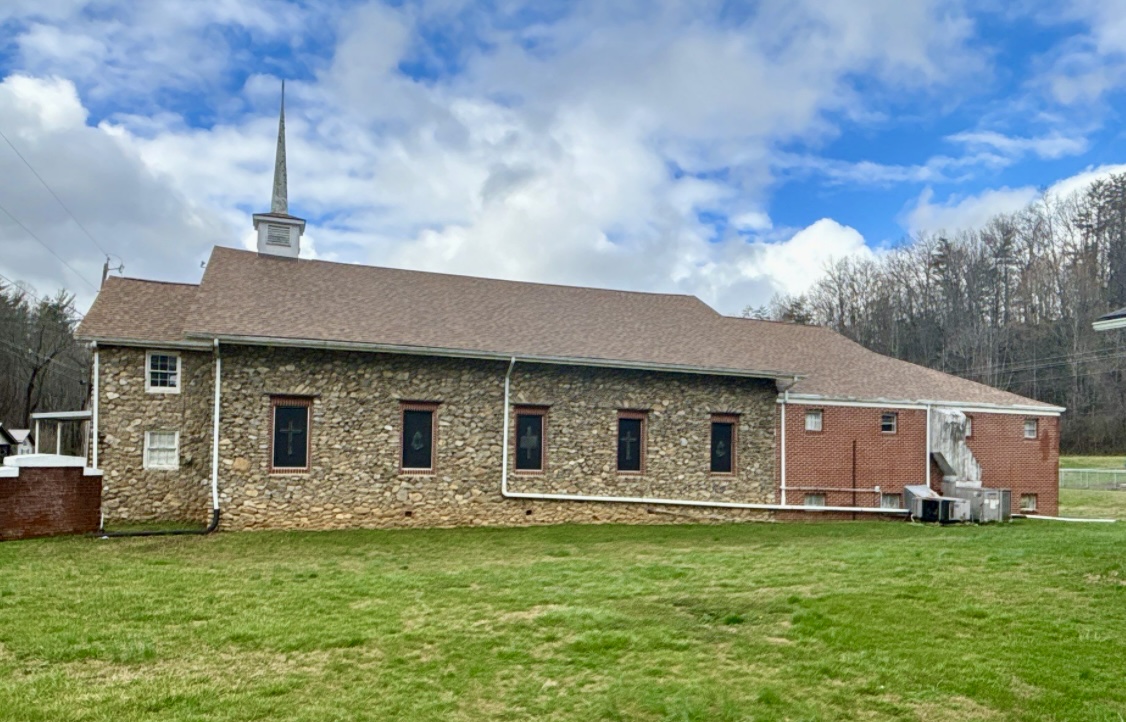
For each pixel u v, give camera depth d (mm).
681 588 9406
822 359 22000
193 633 7441
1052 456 22219
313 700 5691
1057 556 10625
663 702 5637
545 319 19297
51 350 45500
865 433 20297
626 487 17859
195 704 5562
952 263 51938
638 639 7184
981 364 49250
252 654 6805
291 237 20000
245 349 15297
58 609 8359
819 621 7641
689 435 18547
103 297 17906
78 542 13594
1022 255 50844
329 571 10922
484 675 6266
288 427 15547
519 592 9336
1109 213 48719
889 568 10352
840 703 5617
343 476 15758
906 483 20500
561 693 5859
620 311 21297
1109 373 46562
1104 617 7594
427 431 16547
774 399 19484
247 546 13336
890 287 54250
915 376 22844
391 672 6344
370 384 16078
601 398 17875
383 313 17375
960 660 6422
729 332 21938
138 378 16672
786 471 19422
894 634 7172
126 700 5609
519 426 17328
